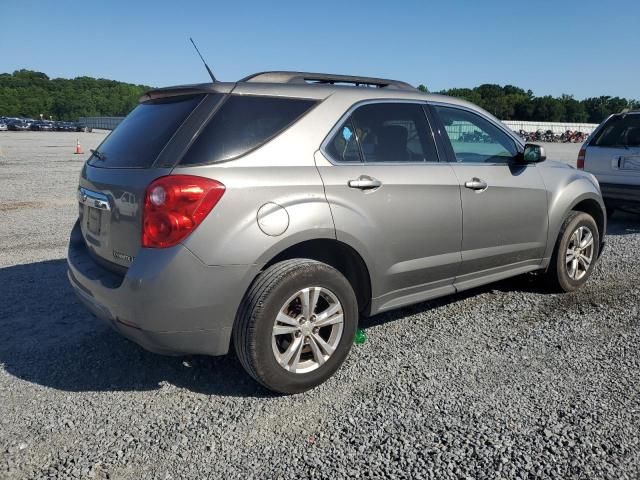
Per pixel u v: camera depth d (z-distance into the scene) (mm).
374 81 4117
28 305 4812
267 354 3119
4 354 3857
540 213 4730
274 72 3586
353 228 3428
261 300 3066
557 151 30578
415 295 3984
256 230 3055
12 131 63250
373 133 3727
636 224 8906
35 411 3131
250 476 2572
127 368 3672
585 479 2537
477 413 3092
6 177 14984
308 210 3230
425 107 4105
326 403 3219
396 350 3932
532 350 3928
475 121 4453
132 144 3369
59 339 4117
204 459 2701
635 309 4758
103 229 3352
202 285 2961
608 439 2836
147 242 2963
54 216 9195
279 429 2955
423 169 3885
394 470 2605
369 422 3012
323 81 3869
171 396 3312
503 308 4797
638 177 8055
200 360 3781
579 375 3543
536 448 2764
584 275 5297
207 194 2941
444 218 3957
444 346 3998
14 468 2621
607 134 8562
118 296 3025
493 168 4387
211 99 3201
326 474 2582
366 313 3762
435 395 3295
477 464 2641
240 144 3160
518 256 4656
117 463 2666
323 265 3285
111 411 3139
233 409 3162
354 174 3496
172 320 2955
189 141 3055
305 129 3395
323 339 3426
